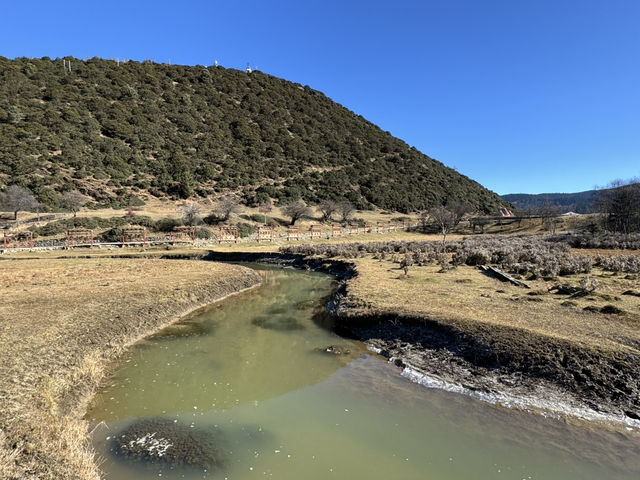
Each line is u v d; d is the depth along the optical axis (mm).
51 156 56812
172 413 7023
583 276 17594
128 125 74188
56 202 48500
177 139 77875
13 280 17078
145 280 17844
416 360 9367
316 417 6871
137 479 5176
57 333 9508
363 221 68312
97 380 8227
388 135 129250
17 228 39375
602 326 9758
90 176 56844
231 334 11891
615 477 5191
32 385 6797
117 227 42000
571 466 5441
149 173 65062
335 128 113062
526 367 8109
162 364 9398
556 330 9406
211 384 8289
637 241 30938
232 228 48781
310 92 136250
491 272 19453
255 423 6680
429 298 13469
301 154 91000
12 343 8562
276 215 62812
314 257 30484
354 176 90250
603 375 7422
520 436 6203
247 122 97625
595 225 47406
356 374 8820
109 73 90625
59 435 5484
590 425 6465
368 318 12055
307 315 14391
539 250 25906
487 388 7777
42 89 74375
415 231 63688
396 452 5805
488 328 9656
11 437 5113
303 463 5559
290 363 9508
